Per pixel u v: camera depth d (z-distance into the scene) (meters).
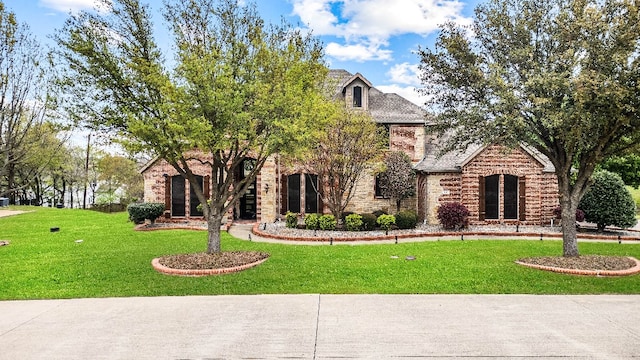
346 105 21.78
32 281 10.37
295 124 11.05
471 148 21.39
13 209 30.73
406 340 6.63
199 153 22.16
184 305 8.51
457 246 15.32
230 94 10.81
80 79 11.10
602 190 18.89
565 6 11.55
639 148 11.76
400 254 13.66
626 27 10.09
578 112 10.05
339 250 14.39
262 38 12.20
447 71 12.56
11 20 14.80
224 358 6.03
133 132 10.31
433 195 21.05
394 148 23.41
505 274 10.90
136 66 10.47
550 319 7.58
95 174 45.09
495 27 12.25
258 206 22.59
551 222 20.75
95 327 7.29
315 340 6.66
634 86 9.98
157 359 6.00
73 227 20.86
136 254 13.60
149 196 22.53
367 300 8.77
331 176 18.95
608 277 10.58
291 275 10.80
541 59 11.84
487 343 6.50
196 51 11.60
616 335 6.82
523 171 20.75
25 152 16.64
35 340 6.71
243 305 8.48
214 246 12.91
